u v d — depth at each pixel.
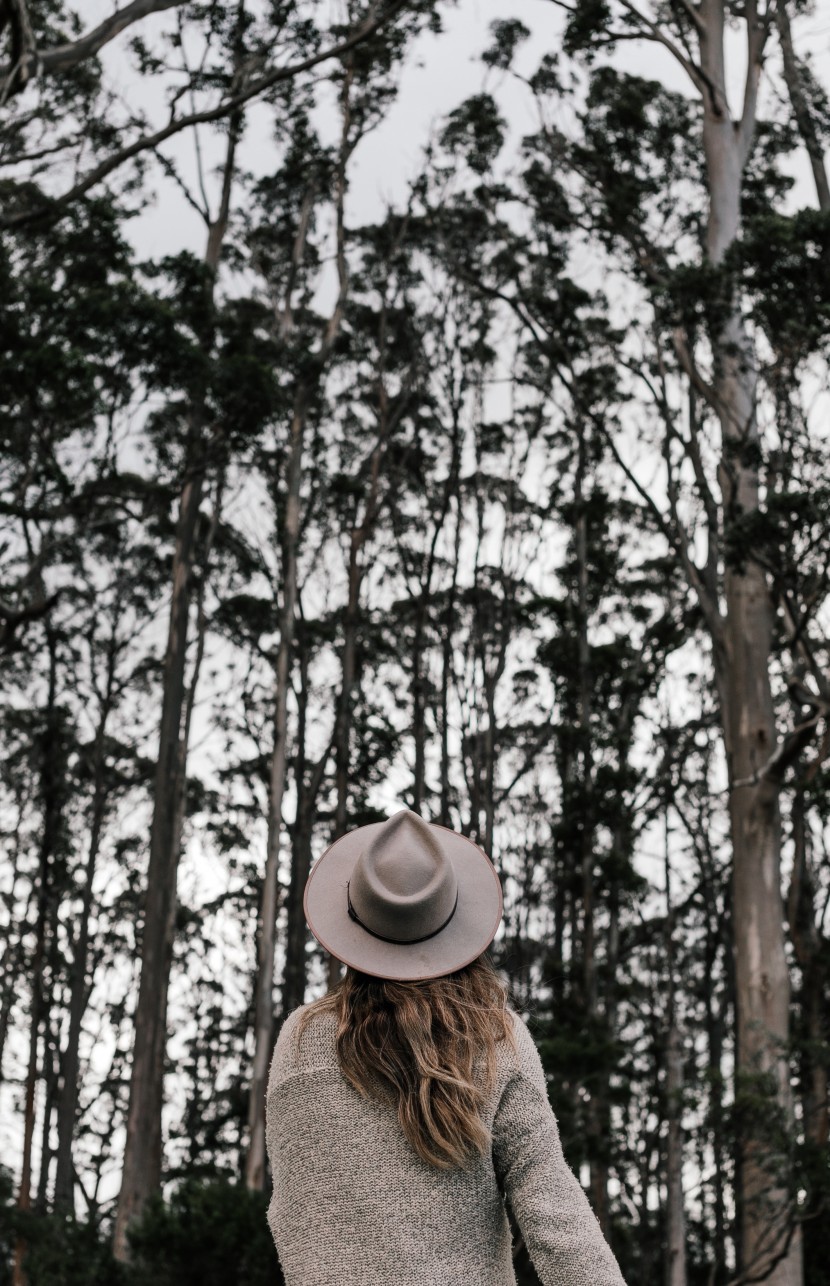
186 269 25.69
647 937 31.22
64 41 23.00
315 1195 1.83
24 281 21.94
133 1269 20.39
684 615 29.25
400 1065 1.85
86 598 34.03
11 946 37.09
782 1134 15.75
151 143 18.73
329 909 2.04
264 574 31.31
